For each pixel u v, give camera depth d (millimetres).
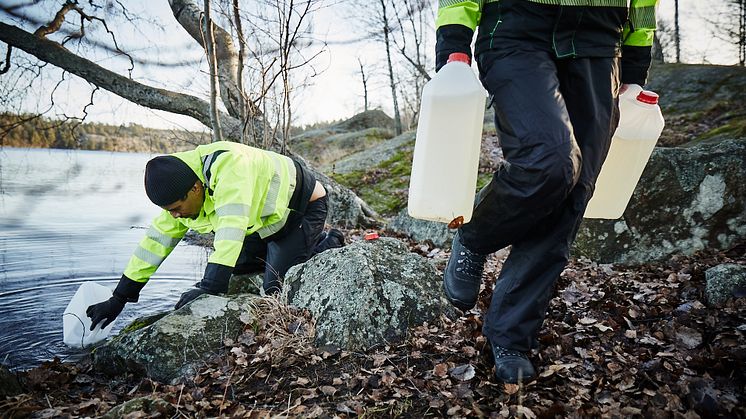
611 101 1878
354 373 2270
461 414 1886
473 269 2262
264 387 2195
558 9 1797
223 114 6633
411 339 2543
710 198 4004
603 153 1909
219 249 2752
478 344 2391
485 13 1922
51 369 2555
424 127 1982
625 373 2076
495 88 1860
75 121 7043
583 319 2668
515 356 2020
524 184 1762
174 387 2221
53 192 11797
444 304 2826
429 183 1988
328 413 1941
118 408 1913
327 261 2879
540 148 1714
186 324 2531
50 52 6523
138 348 2439
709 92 14961
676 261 3850
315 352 2449
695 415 1729
